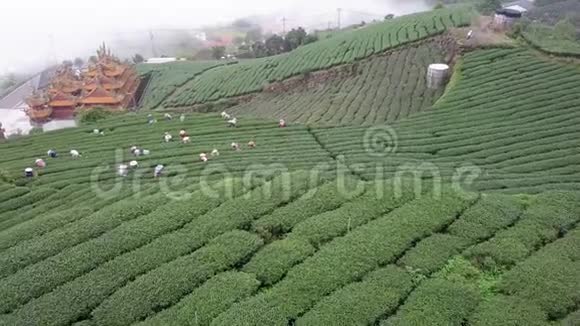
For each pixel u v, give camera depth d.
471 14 76.31
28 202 28.61
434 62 62.69
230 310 16.53
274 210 22.78
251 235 20.62
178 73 101.31
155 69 107.62
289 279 18.03
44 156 38.00
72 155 37.53
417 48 68.31
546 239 20.48
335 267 18.53
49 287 18.03
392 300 16.95
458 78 52.66
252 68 87.44
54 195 29.28
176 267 18.61
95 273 18.50
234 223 21.62
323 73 71.50
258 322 16.03
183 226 21.62
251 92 75.12
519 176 29.55
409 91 57.50
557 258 18.94
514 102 44.47
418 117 44.47
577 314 16.34
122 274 18.45
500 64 53.09
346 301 16.81
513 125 40.06
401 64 65.44
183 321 16.23
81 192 29.30
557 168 31.17
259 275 18.42
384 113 52.38
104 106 71.81
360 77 66.00
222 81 84.69
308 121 53.03
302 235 20.66
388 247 19.64
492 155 34.72
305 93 67.81
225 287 17.59
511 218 21.66
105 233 20.98
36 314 16.62
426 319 16.08
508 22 66.19
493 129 39.62
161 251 19.72
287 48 116.81
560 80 47.31
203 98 77.81
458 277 18.25
